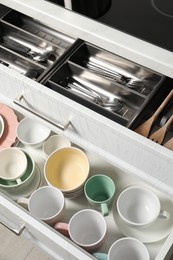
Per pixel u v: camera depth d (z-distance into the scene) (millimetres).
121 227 1047
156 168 866
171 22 813
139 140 807
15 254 1409
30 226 989
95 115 853
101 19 832
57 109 933
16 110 1196
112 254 973
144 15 833
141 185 1117
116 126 832
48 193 1109
